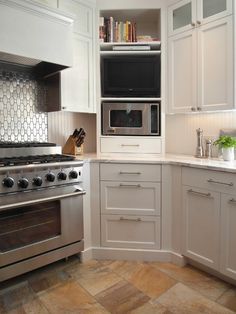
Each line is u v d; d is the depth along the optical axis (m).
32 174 1.72
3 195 1.61
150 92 2.31
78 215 2.01
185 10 2.17
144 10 2.36
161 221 2.07
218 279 1.83
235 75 1.87
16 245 1.73
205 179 1.79
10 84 2.21
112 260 2.12
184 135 2.57
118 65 2.31
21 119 2.28
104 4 2.31
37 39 1.85
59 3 2.09
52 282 1.81
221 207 1.71
